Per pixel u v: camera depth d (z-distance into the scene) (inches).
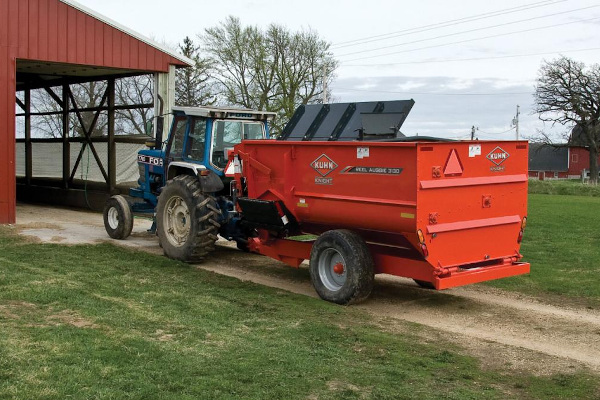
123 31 621.9
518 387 200.2
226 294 309.6
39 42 565.9
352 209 294.2
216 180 383.6
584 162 2748.5
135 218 611.8
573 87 1969.7
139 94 694.5
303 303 299.0
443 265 279.9
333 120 331.9
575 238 516.7
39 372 188.4
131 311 266.7
